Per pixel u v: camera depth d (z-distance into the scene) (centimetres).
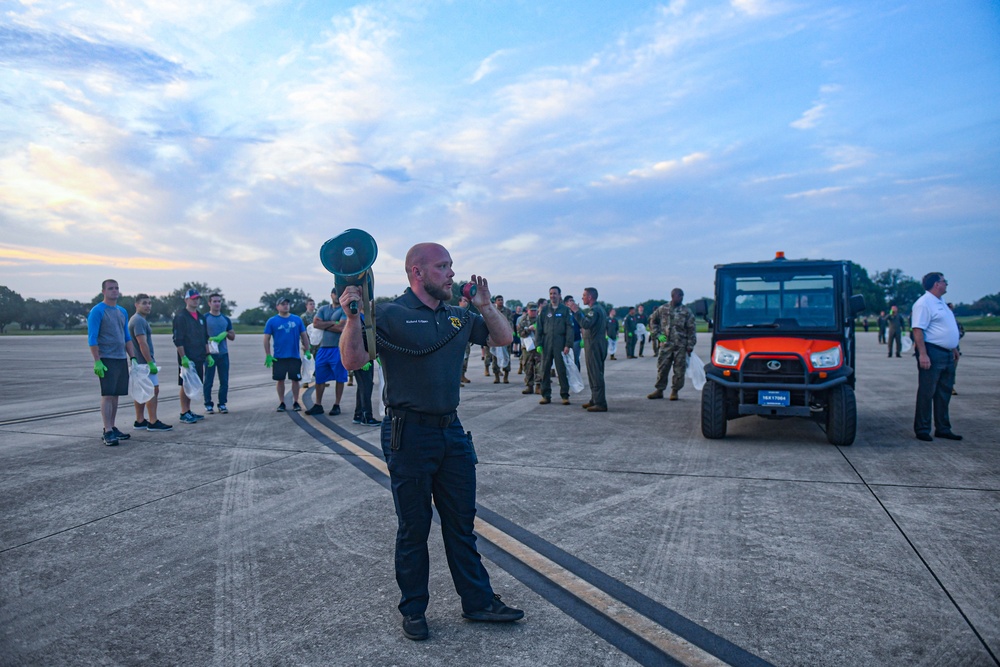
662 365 1112
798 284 773
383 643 286
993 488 511
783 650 273
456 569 304
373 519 462
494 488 536
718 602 319
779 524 433
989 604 311
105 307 733
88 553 402
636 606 317
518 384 1406
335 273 270
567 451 681
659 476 569
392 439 293
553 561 376
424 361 292
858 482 535
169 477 587
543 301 1352
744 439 740
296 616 314
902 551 381
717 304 797
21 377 1655
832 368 686
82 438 782
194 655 279
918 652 269
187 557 394
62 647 289
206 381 984
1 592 348
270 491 538
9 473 605
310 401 1121
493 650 278
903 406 977
